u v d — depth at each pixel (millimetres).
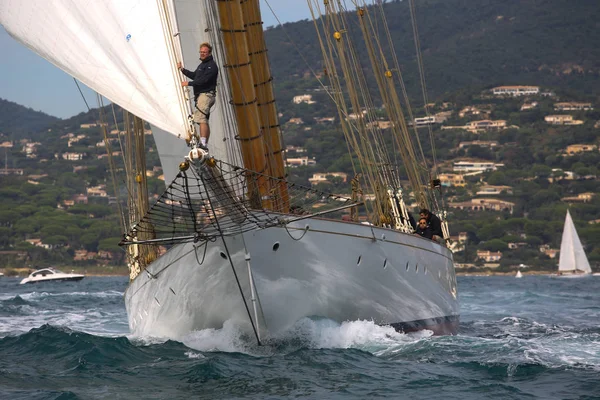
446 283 37562
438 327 35562
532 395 21297
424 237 34219
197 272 27609
